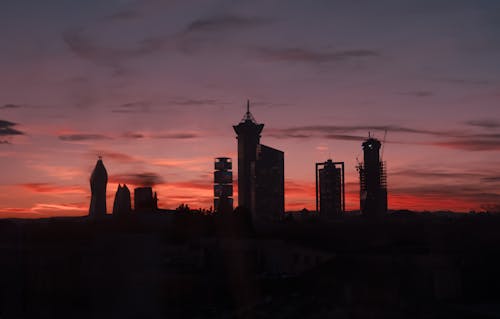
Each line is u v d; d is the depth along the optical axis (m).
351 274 88.44
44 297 123.06
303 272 100.25
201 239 133.88
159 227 158.88
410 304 78.38
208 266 125.50
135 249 132.88
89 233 149.50
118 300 115.31
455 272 87.75
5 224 145.00
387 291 81.62
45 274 126.94
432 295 84.88
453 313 75.62
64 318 109.12
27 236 141.25
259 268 120.12
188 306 103.56
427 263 89.00
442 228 113.38
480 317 74.25
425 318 73.44
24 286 125.81
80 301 118.62
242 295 100.06
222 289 108.44
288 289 93.56
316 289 88.50
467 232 110.56
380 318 73.44
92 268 128.88
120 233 148.62
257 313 85.75
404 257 90.62
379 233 119.19
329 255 108.19
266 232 143.88
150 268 123.88
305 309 81.00
